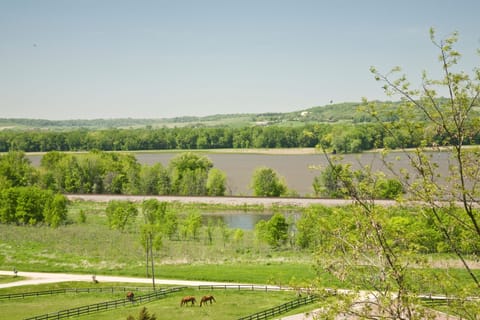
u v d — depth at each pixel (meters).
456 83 15.43
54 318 47.84
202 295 55.34
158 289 57.78
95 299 55.56
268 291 55.47
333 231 17.52
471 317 16.20
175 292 56.84
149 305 52.19
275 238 78.81
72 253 77.06
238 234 82.12
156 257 74.94
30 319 46.12
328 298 17.22
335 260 17.33
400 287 16.22
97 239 86.94
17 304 53.81
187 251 78.50
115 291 58.22
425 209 17.42
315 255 17.98
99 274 66.00
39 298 56.22
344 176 17.19
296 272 61.88
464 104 15.49
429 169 16.48
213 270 65.44
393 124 16.52
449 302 16.80
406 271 16.77
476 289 16.48
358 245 16.86
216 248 81.19
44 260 72.88
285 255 75.12
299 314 44.56
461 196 16.39
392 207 17.64
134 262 71.88
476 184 16.16
